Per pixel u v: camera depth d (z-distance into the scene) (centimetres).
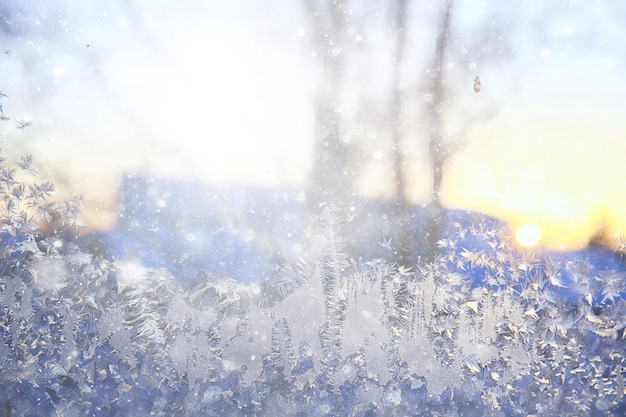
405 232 146
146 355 131
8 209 139
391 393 127
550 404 125
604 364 123
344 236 146
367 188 213
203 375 130
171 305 132
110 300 133
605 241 128
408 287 129
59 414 132
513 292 127
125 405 131
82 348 133
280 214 147
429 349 128
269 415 129
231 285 132
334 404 128
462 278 129
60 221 142
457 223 140
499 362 126
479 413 126
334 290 130
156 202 152
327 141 216
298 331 129
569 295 125
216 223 144
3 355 133
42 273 134
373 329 128
